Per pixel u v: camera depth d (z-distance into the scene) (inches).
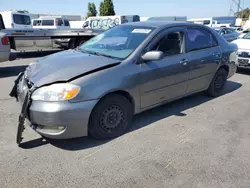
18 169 107.9
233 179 104.0
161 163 114.3
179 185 100.0
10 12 609.9
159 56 134.5
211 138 138.3
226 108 184.9
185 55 166.4
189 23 176.9
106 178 103.5
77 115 116.1
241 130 148.8
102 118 128.8
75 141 131.6
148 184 100.3
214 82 203.0
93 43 168.4
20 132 122.4
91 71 123.6
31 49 414.9
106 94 125.9
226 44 207.3
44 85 116.7
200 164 114.0
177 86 164.4
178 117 166.1
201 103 194.4
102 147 126.7
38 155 118.6
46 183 99.9
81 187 98.1
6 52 274.1
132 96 137.5
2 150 121.8
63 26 764.0
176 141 134.4
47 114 113.0
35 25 780.0
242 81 271.1
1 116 162.6
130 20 856.3
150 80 144.3
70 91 113.9
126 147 127.2
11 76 283.9
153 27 156.6
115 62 132.7
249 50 287.0
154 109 179.2
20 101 134.1
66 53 157.3
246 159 118.4
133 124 153.9
